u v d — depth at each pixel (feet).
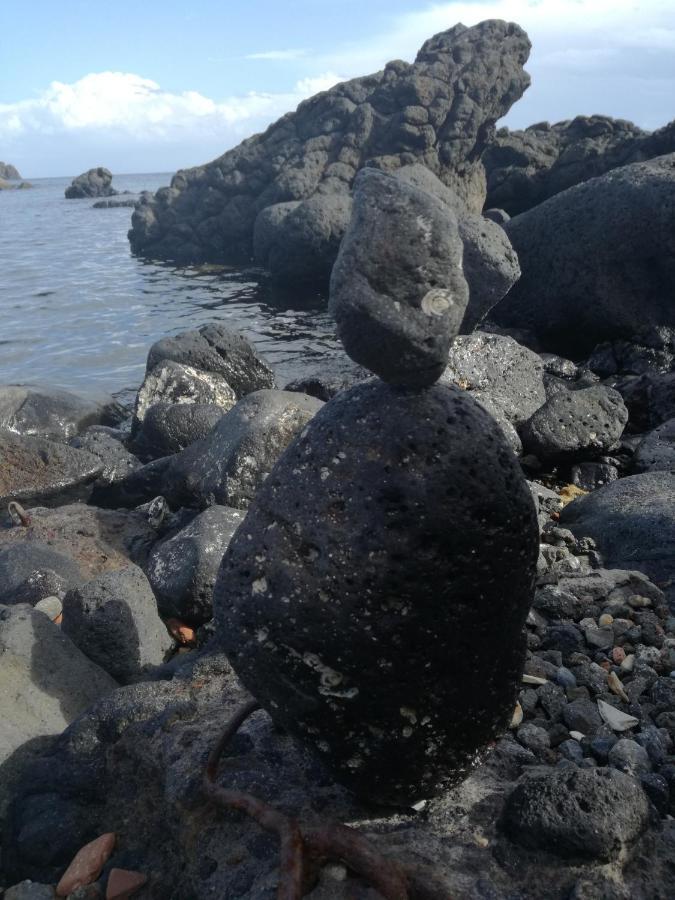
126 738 11.85
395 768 9.34
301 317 63.00
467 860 9.15
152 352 37.17
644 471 24.70
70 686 13.87
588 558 18.07
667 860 9.07
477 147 89.40
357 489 8.71
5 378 47.32
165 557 18.31
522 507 9.00
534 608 15.51
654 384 31.89
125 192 286.25
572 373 36.63
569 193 42.98
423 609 8.64
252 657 9.21
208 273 89.81
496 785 10.41
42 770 12.02
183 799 10.41
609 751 11.75
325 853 8.96
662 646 14.58
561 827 8.98
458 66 87.25
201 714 11.96
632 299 40.91
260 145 96.99
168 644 16.49
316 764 10.71
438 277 8.26
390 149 87.76
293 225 77.87
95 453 27.76
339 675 8.83
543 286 43.57
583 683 13.51
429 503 8.55
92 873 10.53
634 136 88.28
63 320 64.08
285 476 9.21
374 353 8.43
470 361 30.91
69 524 21.98
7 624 13.88
